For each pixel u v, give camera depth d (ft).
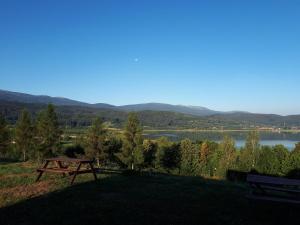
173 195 40.91
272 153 222.28
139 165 223.30
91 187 44.83
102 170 61.52
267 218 32.32
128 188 44.57
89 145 231.09
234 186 50.31
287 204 32.63
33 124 225.15
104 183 47.83
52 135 219.00
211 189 45.93
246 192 44.55
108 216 31.76
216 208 35.50
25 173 57.47
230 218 32.12
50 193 41.16
